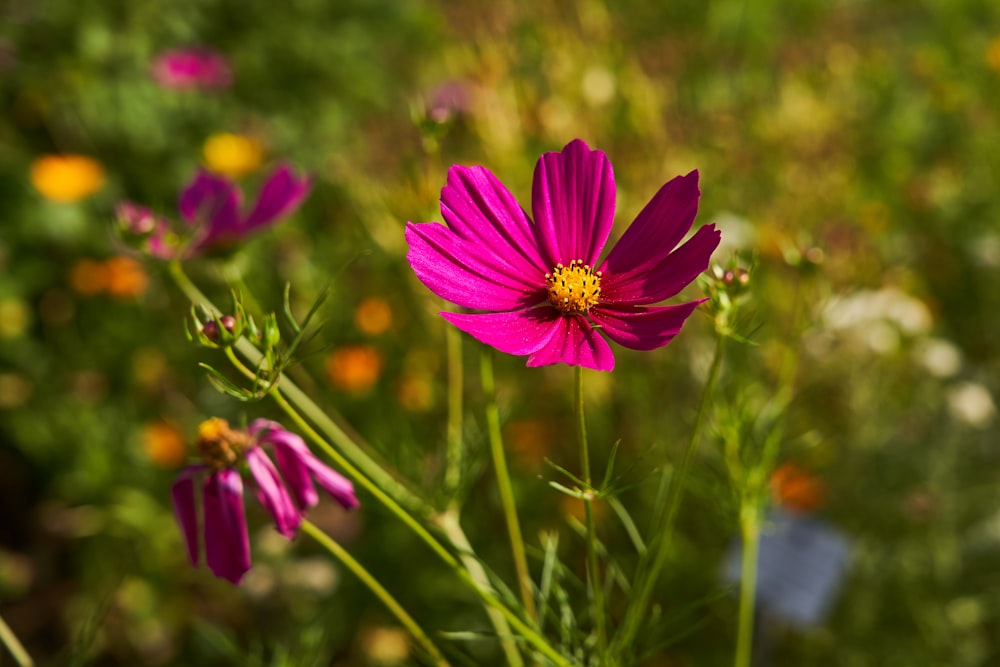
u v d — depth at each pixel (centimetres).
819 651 81
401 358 94
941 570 81
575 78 100
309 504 57
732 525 64
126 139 114
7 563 96
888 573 81
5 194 107
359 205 97
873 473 84
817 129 103
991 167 111
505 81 101
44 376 101
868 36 133
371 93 122
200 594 93
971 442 85
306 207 108
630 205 91
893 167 110
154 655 91
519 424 88
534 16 109
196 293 63
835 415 87
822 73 114
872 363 85
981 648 81
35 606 96
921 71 123
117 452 97
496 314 54
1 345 101
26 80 112
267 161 114
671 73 108
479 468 64
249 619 91
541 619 60
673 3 137
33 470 100
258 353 58
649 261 55
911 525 82
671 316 50
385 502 55
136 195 113
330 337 95
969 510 84
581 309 54
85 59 112
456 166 56
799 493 79
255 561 84
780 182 99
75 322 104
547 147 96
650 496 84
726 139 100
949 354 87
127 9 116
